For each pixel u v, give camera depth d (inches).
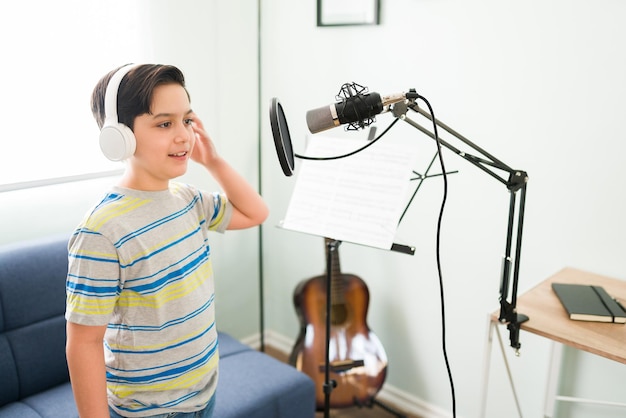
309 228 62.9
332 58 84.6
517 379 74.6
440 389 83.0
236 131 94.1
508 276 51.4
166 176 41.8
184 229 43.9
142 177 41.9
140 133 39.9
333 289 83.8
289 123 93.4
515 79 67.4
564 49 63.4
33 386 65.7
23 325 65.2
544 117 66.2
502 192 71.0
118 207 40.1
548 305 56.9
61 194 75.1
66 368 68.5
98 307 38.3
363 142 64.4
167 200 42.9
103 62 75.4
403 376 87.1
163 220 42.0
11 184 69.2
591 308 54.4
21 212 71.8
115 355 42.1
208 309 45.3
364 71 81.3
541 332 51.5
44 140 71.7
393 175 61.2
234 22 89.7
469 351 78.6
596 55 61.4
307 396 71.4
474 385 79.2
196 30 85.2
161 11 80.5
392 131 79.7
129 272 39.9
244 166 96.7
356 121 44.6
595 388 68.6
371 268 87.3
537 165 67.8
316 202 64.0
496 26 67.6
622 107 60.9
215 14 87.0
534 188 68.6
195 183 89.2
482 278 75.2
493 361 76.6
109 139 39.6
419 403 85.6
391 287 85.4
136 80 39.1
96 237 38.4
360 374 82.6
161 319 41.5
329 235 61.5
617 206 63.1
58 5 70.2
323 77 86.5
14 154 69.6
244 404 65.1
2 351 63.1
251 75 94.0
